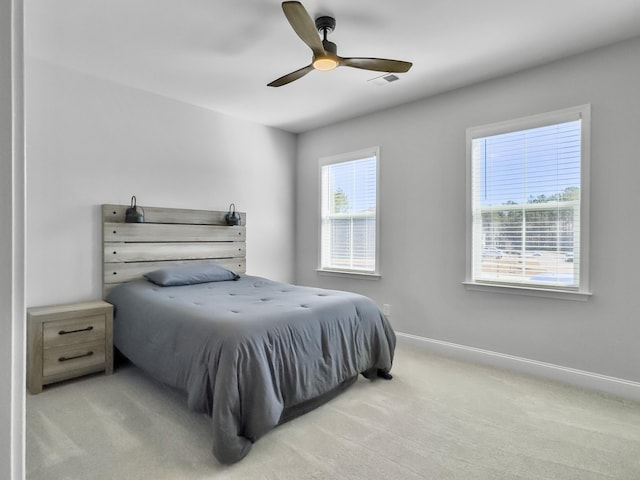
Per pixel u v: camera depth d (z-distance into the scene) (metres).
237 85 3.44
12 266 0.42
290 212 4.94
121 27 2.49
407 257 3.84
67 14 2.33
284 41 2.67
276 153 4.77
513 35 2.57
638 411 2.43
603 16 2.34
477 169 3.38
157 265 3.67
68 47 2.77
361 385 2.84
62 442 2.05
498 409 2.46
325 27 2.38
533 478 1.79
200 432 2.17
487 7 2.26
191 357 2.16
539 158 3.03
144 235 3.58
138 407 2.47
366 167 4.24
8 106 0.42
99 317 3.00
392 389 2.77
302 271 4.93
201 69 3.12
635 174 2.59
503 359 3.20
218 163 4.19
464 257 3.44
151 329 2.60
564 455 1.96
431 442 2.08
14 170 0.43
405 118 3.86
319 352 2.40
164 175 3.75
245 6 2.26
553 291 2.92
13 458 0.44
